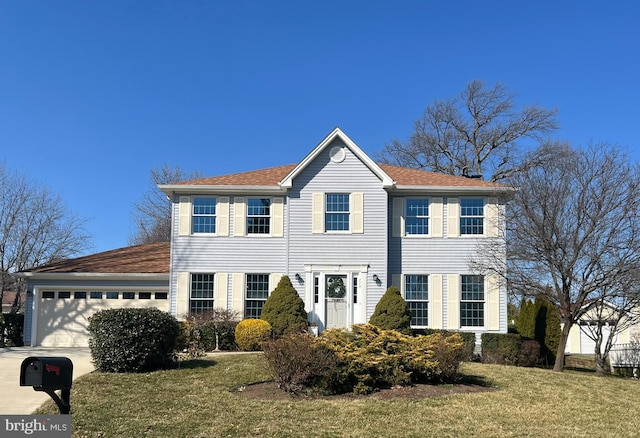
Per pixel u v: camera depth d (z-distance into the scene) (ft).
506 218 72.54
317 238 76.23
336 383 39.93
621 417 37.96
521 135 142.41
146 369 48.60
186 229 77.46
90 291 78.38
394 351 43.57
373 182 76.95
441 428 32.48
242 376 45.47
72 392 39.37
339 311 74.84
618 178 61.41
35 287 77.97
